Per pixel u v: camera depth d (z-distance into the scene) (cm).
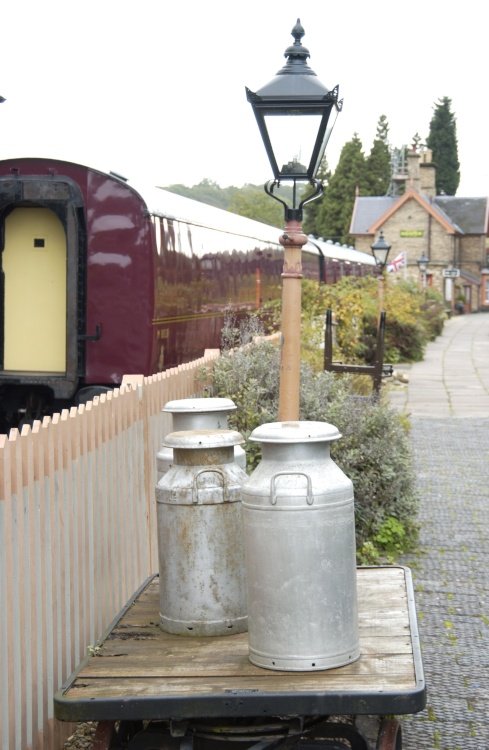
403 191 9194
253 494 436
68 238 1293
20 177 1293
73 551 536
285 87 606
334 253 3788
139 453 682
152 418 720
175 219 1434
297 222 621
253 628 441
